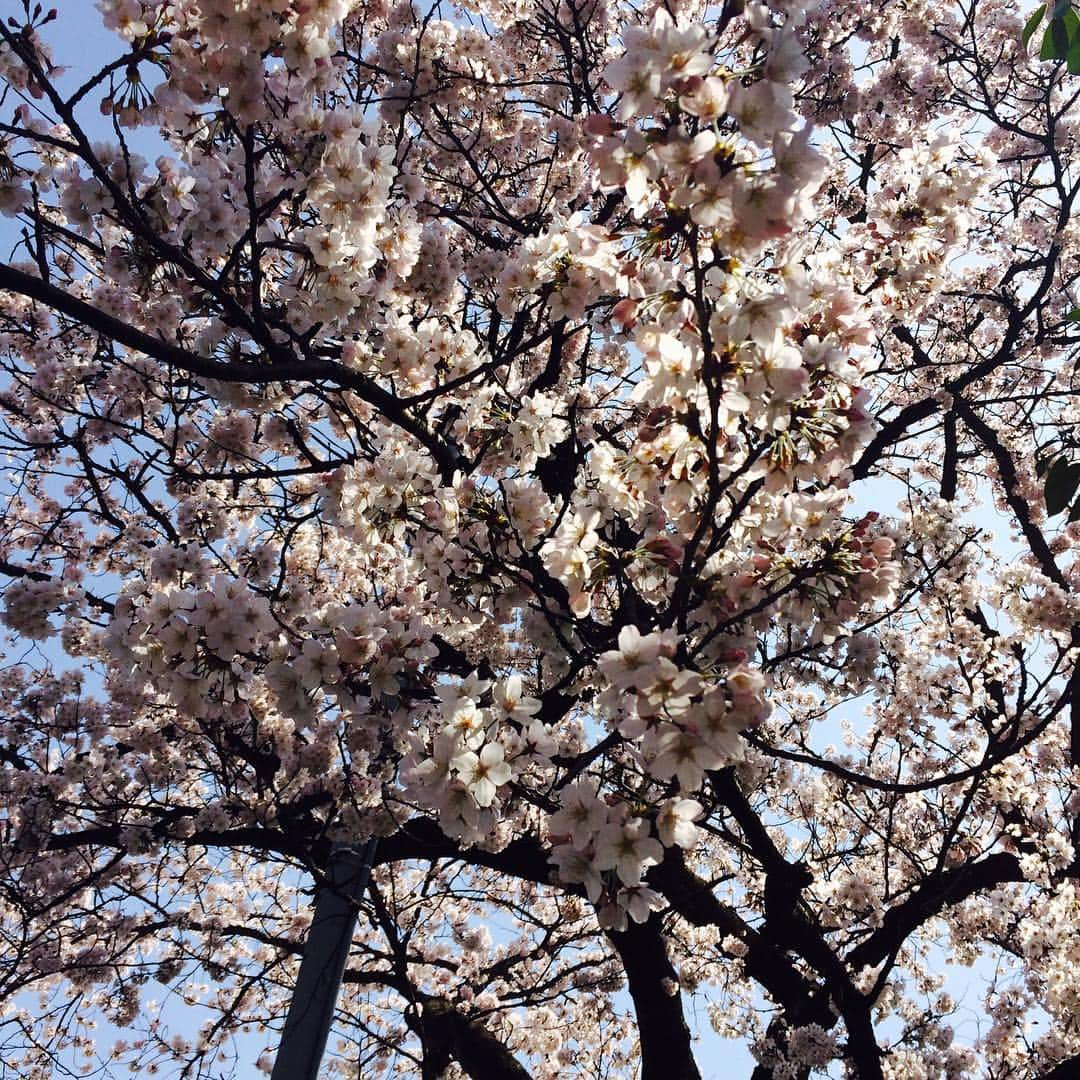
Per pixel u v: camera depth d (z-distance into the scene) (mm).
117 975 6719
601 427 6160
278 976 7988
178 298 3820
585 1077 9195
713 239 2012
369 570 6176
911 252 3445
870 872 7289
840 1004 5609
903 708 6270
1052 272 7336
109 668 5430
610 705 2039
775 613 2725
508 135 7164
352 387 3736
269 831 5031
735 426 2445
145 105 3115
